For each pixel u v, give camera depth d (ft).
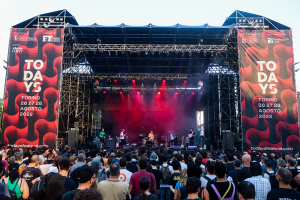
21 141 55.72
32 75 58.44
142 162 16.56
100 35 67.31
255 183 13.62
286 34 60.39
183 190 13.51
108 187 13.14
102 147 74.23
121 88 96.48
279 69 59.06
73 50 67.10
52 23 63.31
